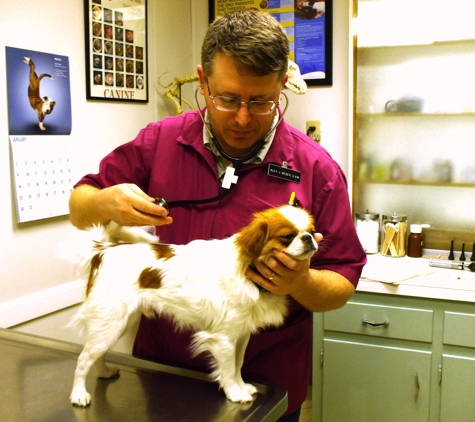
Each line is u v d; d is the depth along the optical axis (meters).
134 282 1.02
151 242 1.15
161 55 2.55
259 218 0.97
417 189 2.54
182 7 2.75
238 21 0.97
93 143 2.09
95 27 2.04
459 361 1.98
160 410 0.98
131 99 2.31
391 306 2.04
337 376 2.15
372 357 2.09
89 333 1.01
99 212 1.11
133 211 1.04
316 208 1.20
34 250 1.82
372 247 2.51
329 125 2.70
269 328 1.21
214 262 0.99
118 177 1.29
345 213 1.21
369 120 2.56
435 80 2.44
